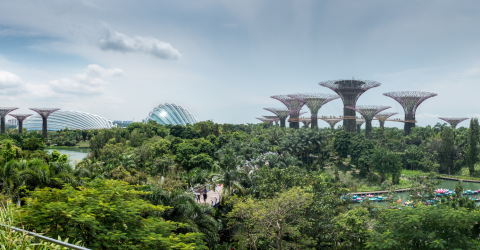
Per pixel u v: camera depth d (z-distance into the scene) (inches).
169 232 757.3
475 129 3941.9
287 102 6210.6
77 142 6870.1
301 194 1245.1
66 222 609.0
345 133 4163.4
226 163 1827.0
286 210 1194.0
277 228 1211.2
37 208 639.8
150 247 638.5
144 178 1819.6
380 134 5231.3
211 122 5703.7
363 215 1220.5
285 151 3710.6
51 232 580.7
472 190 3208.7
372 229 1120.8
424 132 5418.3
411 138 5211.6
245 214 1230.3
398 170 3378.4
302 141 3882.9
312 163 4109.3
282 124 6614.2
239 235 1348.4
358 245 1178.6
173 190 1376.7
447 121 6786.4
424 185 1675.7
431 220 890.7
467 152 3951.8
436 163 4099.4
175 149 3270.2
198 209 1256.8
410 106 5787.4
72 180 1355.8
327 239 1381.6
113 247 599.8
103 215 634.2
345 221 1175.6
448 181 3754.9
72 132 7121.1
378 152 3432.6
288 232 1269.7
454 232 871.1
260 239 1358.3
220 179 1819.6
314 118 5561.0
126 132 5300.2
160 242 632.4
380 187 3161.9
